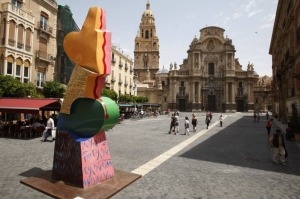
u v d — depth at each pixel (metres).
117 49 54.38
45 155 12.04
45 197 6.87
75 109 8.27
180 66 82.88
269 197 7.04
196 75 78.94
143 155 12.46
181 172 9.45
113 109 8.49
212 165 10.63
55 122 21.42
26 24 26.47
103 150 8.45
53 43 32.59
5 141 16.08
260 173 9.48
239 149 14.65
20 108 17.50
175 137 19.91
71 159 7.88
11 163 10.38
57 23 35.81
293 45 26.36
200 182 8.29
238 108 79.56
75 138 7.93
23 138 17.53
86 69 8.05
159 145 15.70
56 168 8.31
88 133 8.11
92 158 7.93
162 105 87.12
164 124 33.19
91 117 8.05
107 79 48.75
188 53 81.62
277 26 41.19
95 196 6.87
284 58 32.91
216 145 16.06
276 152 11.02
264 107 84.56
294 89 25.69
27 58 26.88
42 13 30.27
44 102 18.05
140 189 7.59
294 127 18.19
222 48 80.44
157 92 88.12
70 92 8.45
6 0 24.48
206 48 81.44
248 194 7.25
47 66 30.97
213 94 80.19
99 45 7.82
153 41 110.00
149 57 109.75
